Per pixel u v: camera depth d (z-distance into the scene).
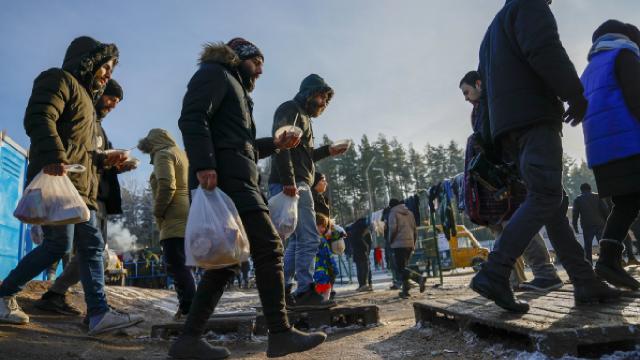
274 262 2.44
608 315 2.24
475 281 2.57
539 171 2.50
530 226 2.49
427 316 3.65
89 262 3.52
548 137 2.55
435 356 2.52
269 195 4.44
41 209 2.71
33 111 2.93
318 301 4.20
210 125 2.50
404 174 72.56
